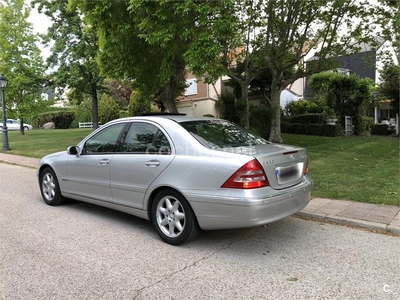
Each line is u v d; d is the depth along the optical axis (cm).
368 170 864
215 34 752
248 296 304
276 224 504
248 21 1229
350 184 715
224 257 389
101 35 930
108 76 1025
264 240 441
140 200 458
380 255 390
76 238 453
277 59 1290
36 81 2112
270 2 1147
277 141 1473
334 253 397
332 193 646
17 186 816
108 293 312
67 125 3894
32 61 2127
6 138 1567
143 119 485
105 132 529
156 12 716
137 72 972
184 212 410
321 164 968
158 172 431
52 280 337
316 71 1363
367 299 298
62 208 606
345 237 450
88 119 3919
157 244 430
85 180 541
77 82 1939
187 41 826
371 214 520
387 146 1392
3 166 1173
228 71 1438
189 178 402
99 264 372
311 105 2250
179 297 304
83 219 539
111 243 434
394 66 1608
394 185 692
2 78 1523
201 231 442
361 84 2080
